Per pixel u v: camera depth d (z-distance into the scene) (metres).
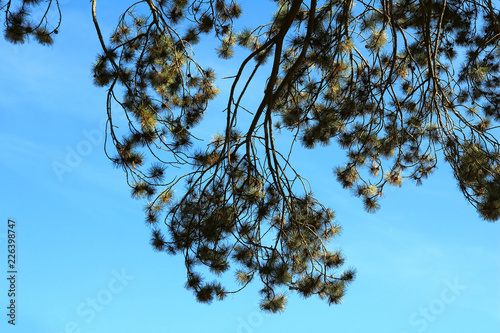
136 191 6.68
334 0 6.53
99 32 6.16
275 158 6.14
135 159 6.41
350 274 6.38
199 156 6.44
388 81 6.20
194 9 7.07
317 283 6.32
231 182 6.09
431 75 6.37
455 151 6.45
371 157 7.24
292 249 6.38
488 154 6.14
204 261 6.32
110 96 6.32
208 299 6.23
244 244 6.27
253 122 5.87
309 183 6.49
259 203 6.30
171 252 6.47
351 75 6.44
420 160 7.34
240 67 5.60
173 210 6.51
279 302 6.32
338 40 5.69
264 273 6.27
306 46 5.43
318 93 6.07
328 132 6.19
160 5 6.88
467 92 7.51
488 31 7.24
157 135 6.46
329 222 6.82
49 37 6.55
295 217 6.36
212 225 6.16
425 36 6.16
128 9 6.88
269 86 5.63
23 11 6.39
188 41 7.26
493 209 5.94
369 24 6.25
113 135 6.41
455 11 7.33
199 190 6.32
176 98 7.34
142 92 6.59
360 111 6.79
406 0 7.08
